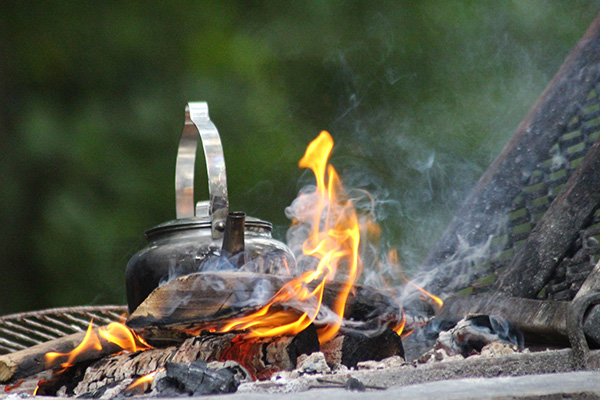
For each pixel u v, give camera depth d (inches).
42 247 524.7
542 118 217.2
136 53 561.0
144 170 541.3
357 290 150.0
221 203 161.9
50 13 561.9
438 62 539.5
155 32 564.4
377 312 153.1
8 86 548.7
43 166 536.4
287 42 565.0
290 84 557.3
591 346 140.6
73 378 174.4
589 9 476.1
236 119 547.5
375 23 559.5
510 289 186.1
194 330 153.3
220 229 161.6
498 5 511.8
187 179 193.0
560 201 188.9
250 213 529.3
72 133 543.5
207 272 144.5
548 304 152.3
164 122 547.8
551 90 217.5
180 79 557.3
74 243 525.3
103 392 146.8
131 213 532.1
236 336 149.2
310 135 547.5
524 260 187.6
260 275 141.3
